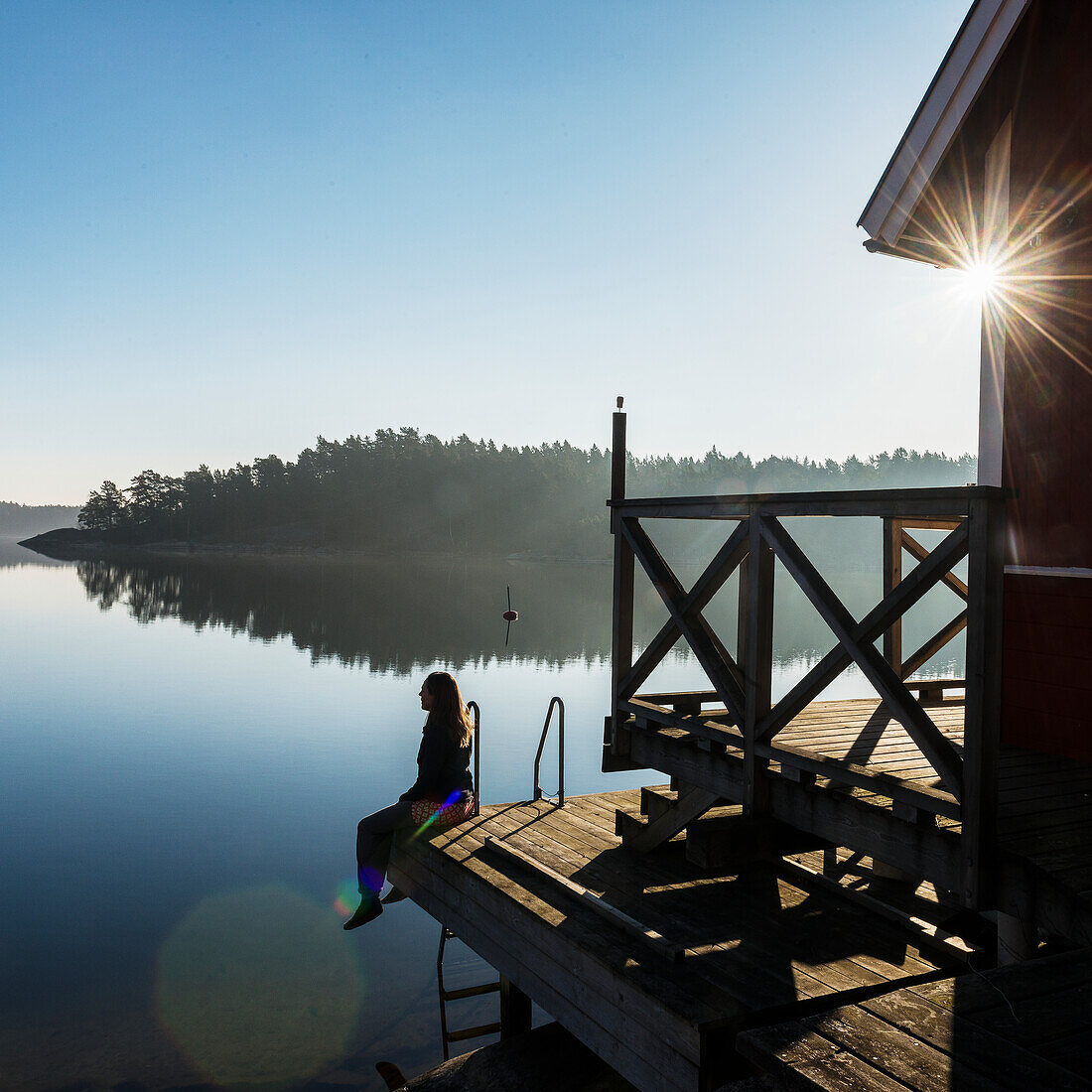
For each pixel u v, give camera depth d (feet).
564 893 16.93
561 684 77.36
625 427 17.94
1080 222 16.98
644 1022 12.85
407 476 510.58
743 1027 12.02
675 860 19.17
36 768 49.60
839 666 12.40
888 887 17.51
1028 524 17.83
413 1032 23.95
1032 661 17.53
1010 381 18.60
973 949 14.06
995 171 19.81
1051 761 16.16
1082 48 17.02
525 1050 18.20
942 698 20.80
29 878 34.53
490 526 477.77
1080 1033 8.00
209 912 31.76
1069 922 9.68
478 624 132.26
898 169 20.27
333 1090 21.13
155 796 44.62
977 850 10.55
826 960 14.02
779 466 502.38
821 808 13.12
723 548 14.79
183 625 129.49
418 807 21.43
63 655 96.78
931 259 22.38
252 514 552.82
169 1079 21.71
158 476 617.62
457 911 19.11
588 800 24.47
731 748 15.39
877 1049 7.79
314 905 32.45
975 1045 7.84
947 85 18.70
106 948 28.91
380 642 109.29
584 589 230.48
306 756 52.26
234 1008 25.17
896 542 20.49
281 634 117.70
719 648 17.66
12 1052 22.79
